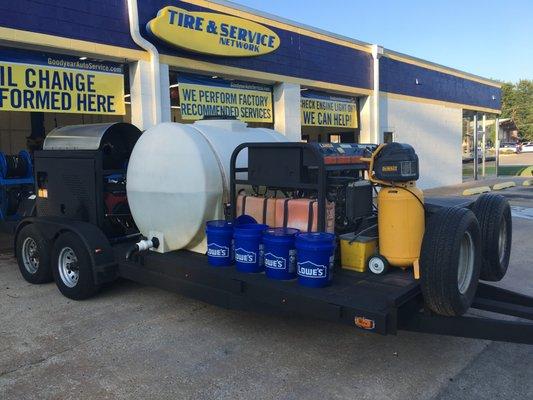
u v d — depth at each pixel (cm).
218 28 1021
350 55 1441
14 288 585
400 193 380
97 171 537
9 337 433
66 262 545
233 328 452
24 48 790
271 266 386
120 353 399
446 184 2034
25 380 354
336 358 388
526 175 2711
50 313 495
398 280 373
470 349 405
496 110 2506
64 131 611
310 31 1289
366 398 327
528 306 398
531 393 333
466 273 361
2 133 1312
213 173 462
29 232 586
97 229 524
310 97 1366
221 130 508
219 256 426
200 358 389
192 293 430
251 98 1184
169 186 475
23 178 787
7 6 738
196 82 1066
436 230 337
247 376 359
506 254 479
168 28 923
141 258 484
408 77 1739
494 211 448
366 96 1539
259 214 440
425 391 336
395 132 1688
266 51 1141
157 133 492
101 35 853
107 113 906
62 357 392
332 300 337
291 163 414
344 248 404
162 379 355
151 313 493
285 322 466
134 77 920
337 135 1659
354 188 425
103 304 522
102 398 329
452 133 2067
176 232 483
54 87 833
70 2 810
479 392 335
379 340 423
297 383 348
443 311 337
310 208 405
